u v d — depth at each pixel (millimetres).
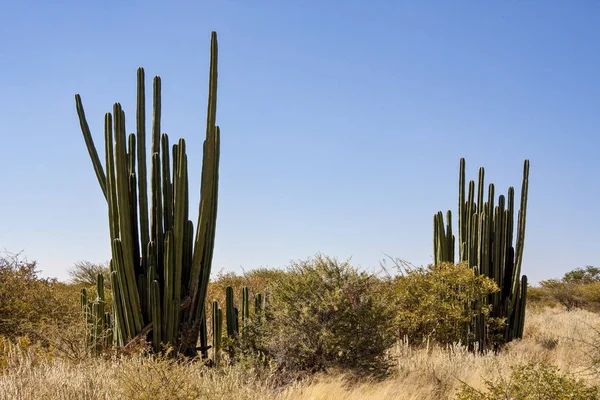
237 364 8844
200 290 10367
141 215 9875
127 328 9461
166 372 6730
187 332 9836
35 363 8508
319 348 9039
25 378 7316
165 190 10195
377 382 8422
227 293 10523
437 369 9273
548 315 20078
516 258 14227
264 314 9727
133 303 9422
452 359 10273
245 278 19312
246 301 10609
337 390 7754
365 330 9031
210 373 8281
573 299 29312
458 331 12523
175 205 9836
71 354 8875
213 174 10500
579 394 6836
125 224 9422
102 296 10031
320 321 9109
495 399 6984
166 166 10227
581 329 14359
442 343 12492
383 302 9461
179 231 9789
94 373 7586
